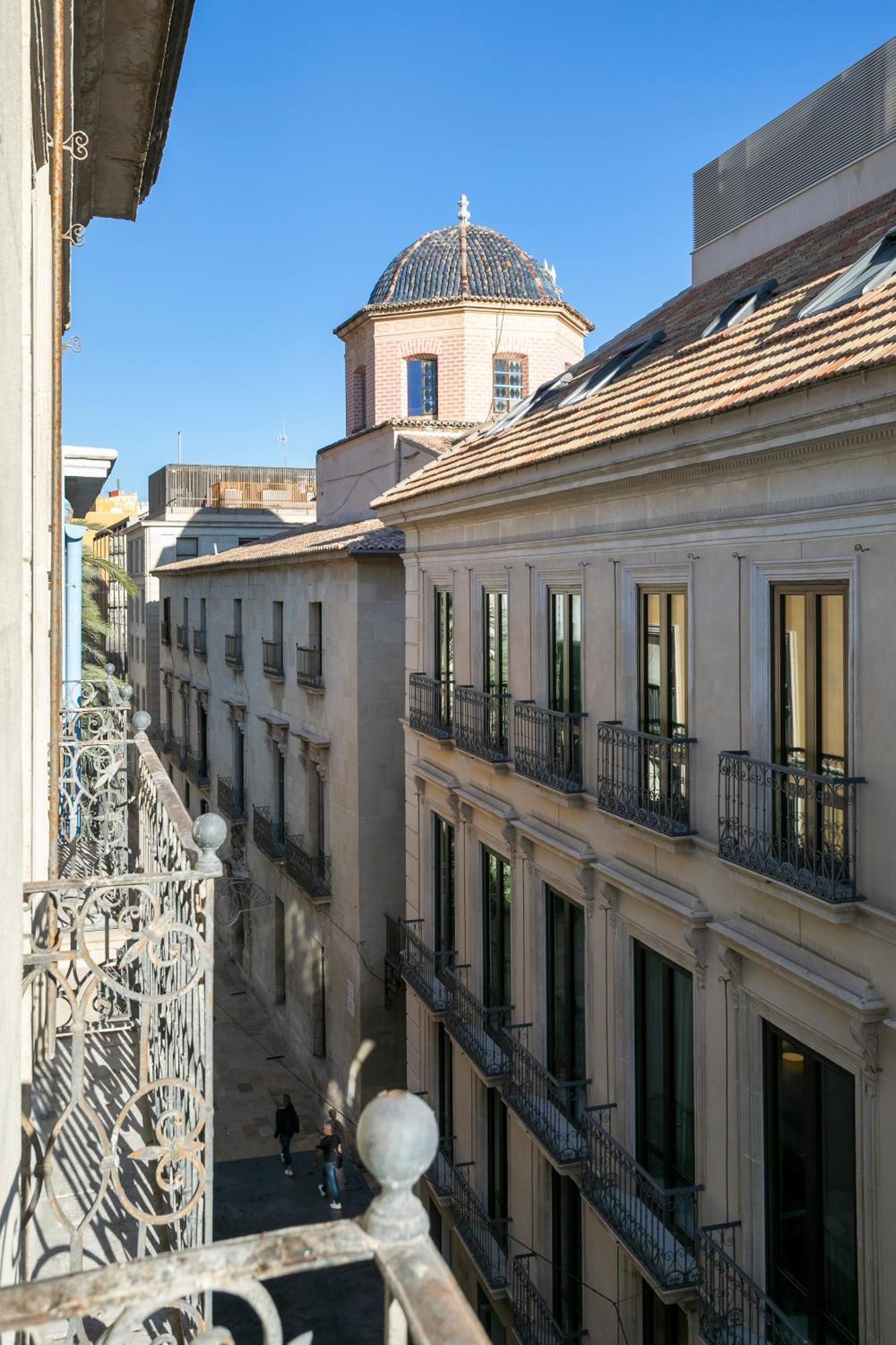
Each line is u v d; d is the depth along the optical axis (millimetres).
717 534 10023
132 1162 7102
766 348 10219
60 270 9438
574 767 12875
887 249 10703
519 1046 14062
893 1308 7891
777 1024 9258
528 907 14195
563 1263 13703
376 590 22250
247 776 32188
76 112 10023
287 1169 21562
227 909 34438
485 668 15922
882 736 8023
